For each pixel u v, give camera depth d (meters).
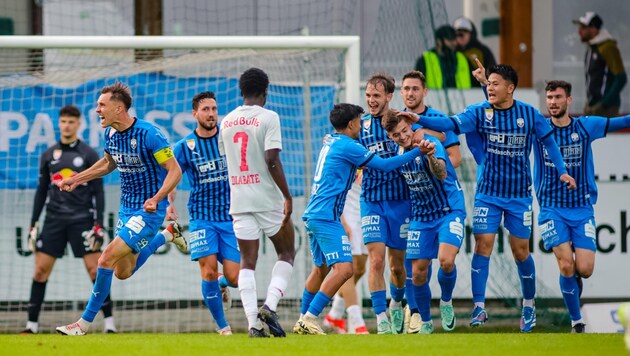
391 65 52.22
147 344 26.98
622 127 36.56
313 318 32.22
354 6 54.47
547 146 34.50
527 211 34.81
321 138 43.59
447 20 52.22
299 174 43.91
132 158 31.48
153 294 44.34
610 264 44.75
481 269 34.72
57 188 41.03
